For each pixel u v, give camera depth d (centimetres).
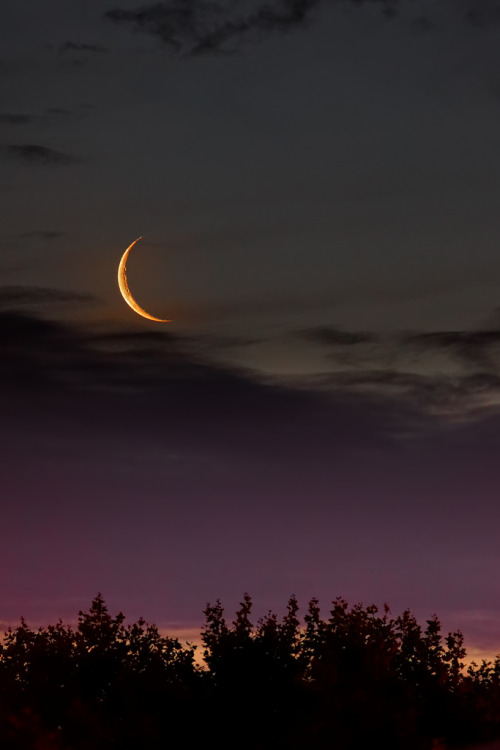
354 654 4028
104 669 4166
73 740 3331
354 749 3419
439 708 3981
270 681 4131
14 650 4178
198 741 4050
